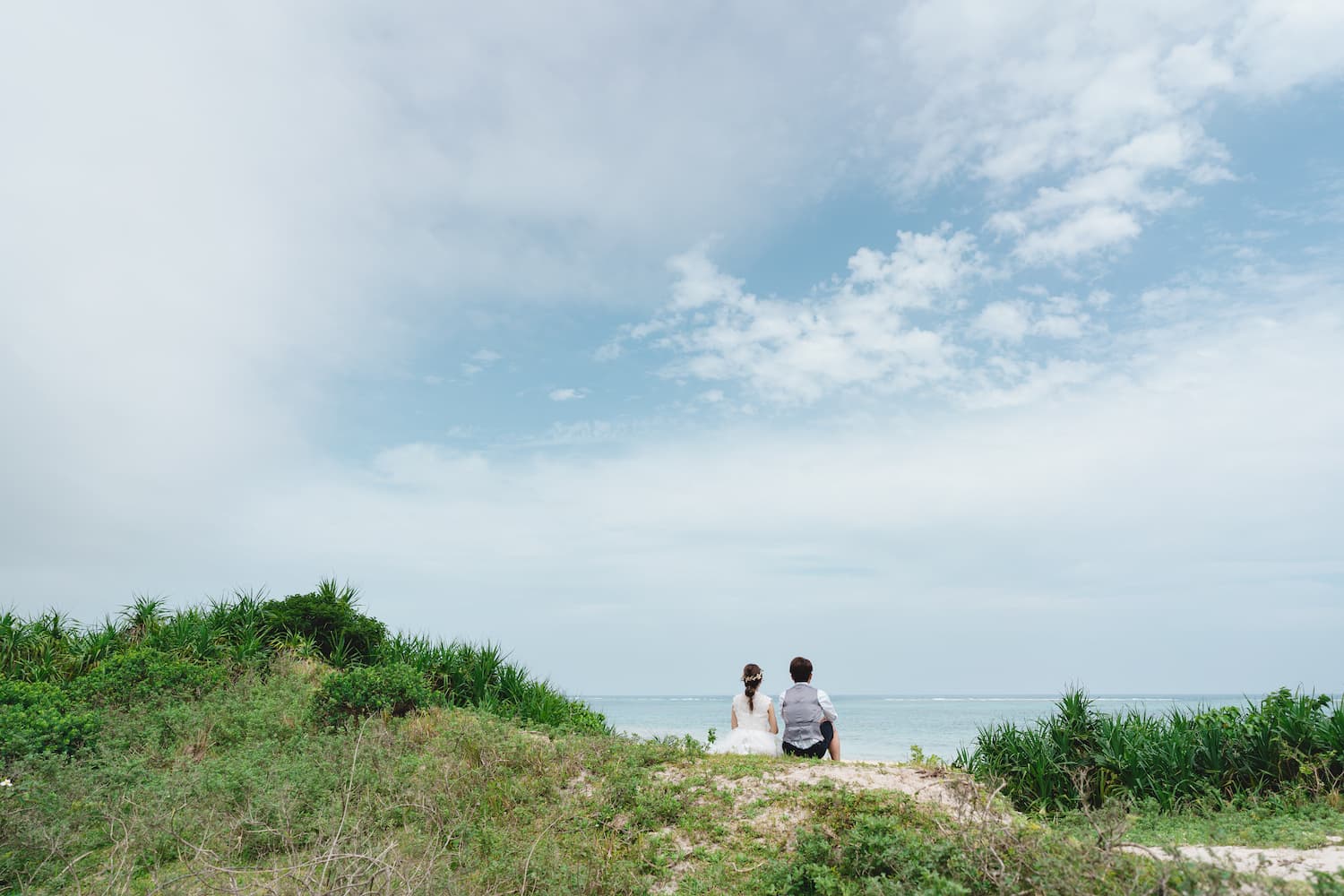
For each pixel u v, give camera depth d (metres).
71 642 14.53
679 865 6.23
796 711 9.38
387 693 11.55
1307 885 4.52
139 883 5.88
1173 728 10.66
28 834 6.34
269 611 16.05
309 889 4.88
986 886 4.70
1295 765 9.73
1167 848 4.57
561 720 13.98
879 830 5.63
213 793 7.27
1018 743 11.23
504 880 5.75
